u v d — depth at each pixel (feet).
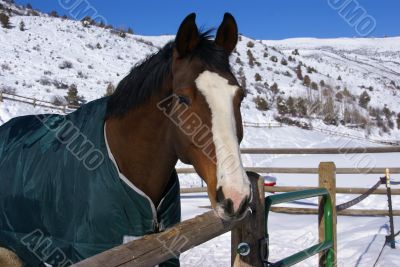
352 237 19.39
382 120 126.11
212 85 6.69
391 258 16.05
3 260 8.67
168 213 8.14
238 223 7.26
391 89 213.87
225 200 6.10
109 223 7.47
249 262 7.32
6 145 9.30
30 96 73.97
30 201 8.12
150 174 7.84
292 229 21.45
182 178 40.57
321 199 11.09
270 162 52.70
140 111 7.69
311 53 359.66
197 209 25.95
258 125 86.28
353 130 106.52
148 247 5.65
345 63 314.14
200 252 18.56
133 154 7.77
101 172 7.62
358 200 14.99
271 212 25.39
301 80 169.78
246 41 212.23
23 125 9.57
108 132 7.99
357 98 160.97
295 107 108.99
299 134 85.35
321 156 58.29
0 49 106.01
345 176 38.29
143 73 7.91
